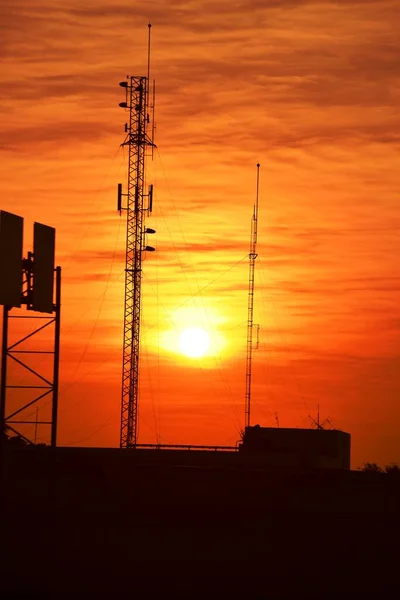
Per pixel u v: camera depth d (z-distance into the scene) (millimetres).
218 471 147750
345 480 149875
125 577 83250
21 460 137625
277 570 88438
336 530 117062
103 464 147000
